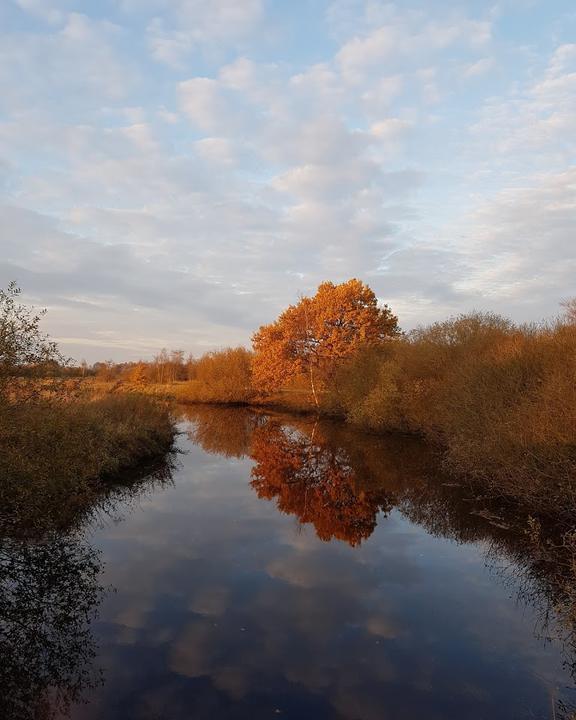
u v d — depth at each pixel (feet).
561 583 25.21
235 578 27.58
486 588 26.48
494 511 39.99
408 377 84.43
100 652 20.11
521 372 48.26
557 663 19.58
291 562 30.12
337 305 124.98
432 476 54.70
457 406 54.44
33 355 28.27
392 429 90.58
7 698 17.21
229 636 21.40
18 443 28.94
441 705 16.94
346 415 113.09
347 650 20.39
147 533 35.32
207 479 54.44
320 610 23.89
